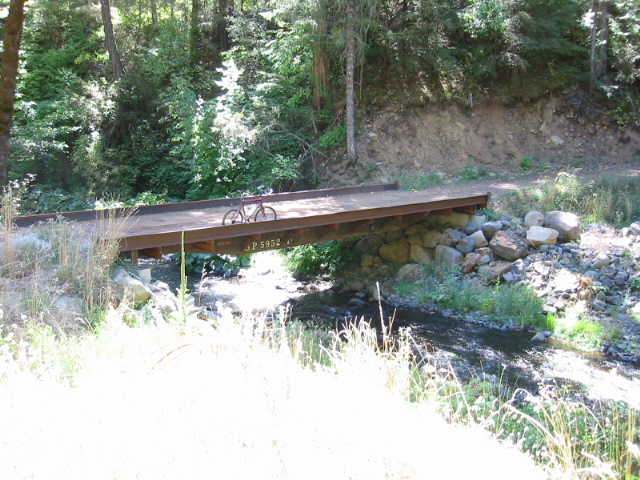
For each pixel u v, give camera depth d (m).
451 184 17.28
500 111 19.80
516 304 11.34
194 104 17.98
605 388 7.85
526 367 8.93
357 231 12.48
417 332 10.84
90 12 22.22
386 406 2.97
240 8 22.47
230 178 18.02
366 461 2.38
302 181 18.48
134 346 3.93
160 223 9.67
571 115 19.75
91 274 6.54
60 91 19.17
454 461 2.59
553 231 12.77
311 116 18.70
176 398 2.69
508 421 4.49
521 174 18.25
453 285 12.59
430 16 18.06
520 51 19.47
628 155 19.22
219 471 2.21
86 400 2.74
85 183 18.69
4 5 14.40
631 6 18.70
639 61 20.23
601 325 10.41
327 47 18.22
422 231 14.23
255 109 18.09
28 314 5.58
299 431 2.49
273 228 10.02
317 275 14.93
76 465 2.22
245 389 2.73
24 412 2.60
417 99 19.33
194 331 4.42
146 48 20.31
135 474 2.19
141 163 19.45
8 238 6.63
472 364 9.04
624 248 12.25
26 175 17.72
